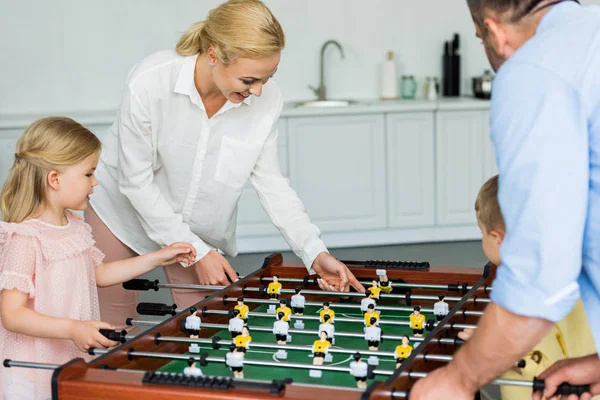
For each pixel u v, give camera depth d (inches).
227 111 89.7
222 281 88.0
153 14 212.2
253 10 76.0
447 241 211.2
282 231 93.4
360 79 224.5
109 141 98.5
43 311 74.2
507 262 46.7
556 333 72.4
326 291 82.7
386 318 78.0
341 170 203.2
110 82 213.9
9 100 210.7
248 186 200.8
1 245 74.1
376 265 87.0
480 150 207.2
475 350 48.9
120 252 99.7
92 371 55.3
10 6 207.3
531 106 45.5
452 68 220.4
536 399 56.2
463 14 223.8
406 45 224.1
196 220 96.4
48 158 74.7
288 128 198.8
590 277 50.6
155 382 52.6
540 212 44.8
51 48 210.2
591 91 45.8
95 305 81.9
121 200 97.1
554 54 46.3
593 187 47.6
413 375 54.9
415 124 203.8
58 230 76.5
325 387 51.9
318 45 221.0
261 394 50.6
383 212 206.7
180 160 90.5
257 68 76.7
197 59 84.9
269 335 74.0
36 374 73.3
